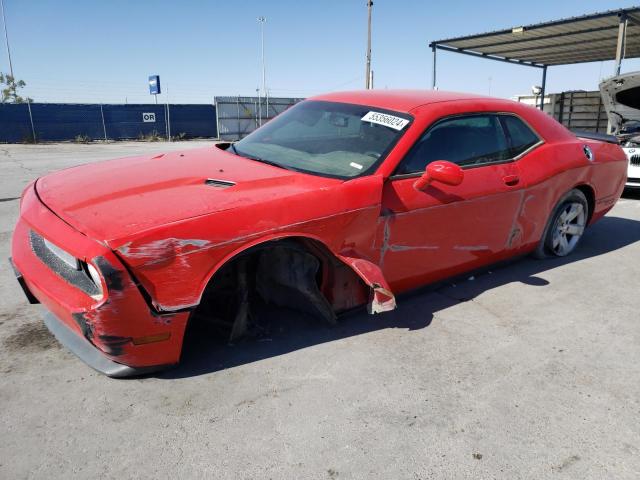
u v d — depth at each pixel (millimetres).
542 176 3855
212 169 2932
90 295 2191
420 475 1944
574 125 21719
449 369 2701
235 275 2730
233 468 1947
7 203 7062
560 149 4086
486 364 2768
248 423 2207
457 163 3314
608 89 9492
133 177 2791
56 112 28703
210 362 2660
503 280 4035
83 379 2486
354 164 2969
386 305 2721
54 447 2023
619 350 2984
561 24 12914
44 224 2393
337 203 2639
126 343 2219
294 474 1927
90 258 2080
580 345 3029
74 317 2186
